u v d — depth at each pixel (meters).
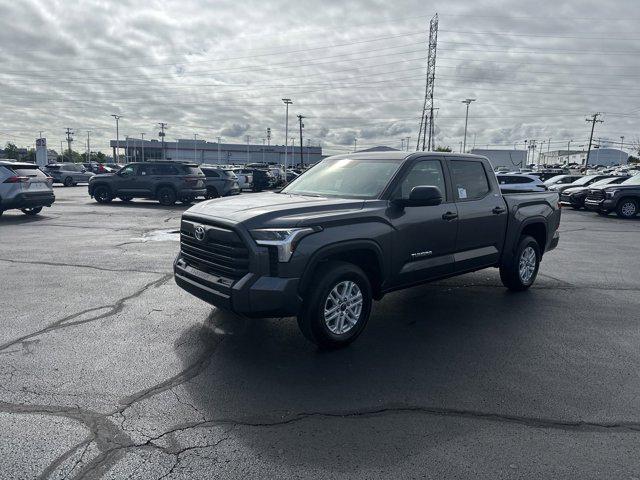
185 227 4.90
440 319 5.52
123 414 3.32
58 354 4.29
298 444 3.02
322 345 4.46
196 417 3.31
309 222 4.18
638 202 18.66
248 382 3.84
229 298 4.17
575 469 2.82
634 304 6.27
